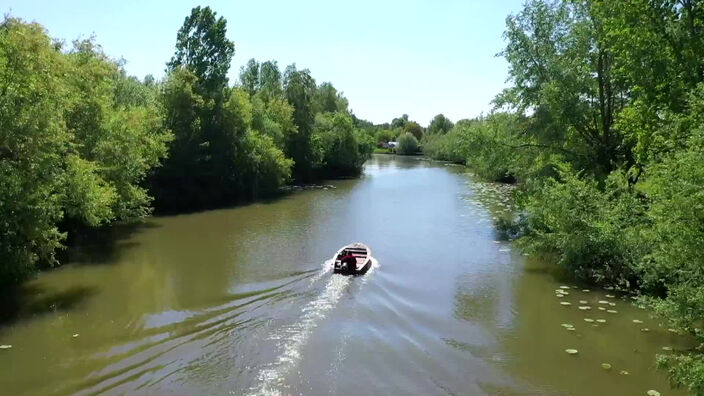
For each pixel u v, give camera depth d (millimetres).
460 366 12672
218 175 45375
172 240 27984
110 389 11250
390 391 11305
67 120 24922
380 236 29359
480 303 17500
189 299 17656
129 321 15570
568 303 17453
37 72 17656
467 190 54625
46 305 17109
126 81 39844
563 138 27953
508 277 20719
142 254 24469
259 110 55000
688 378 9781
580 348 13836
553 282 19984
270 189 51281
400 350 13531
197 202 43219
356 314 16203
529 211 23328
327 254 24531
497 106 30078
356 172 76312
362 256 23625
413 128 156875
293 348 13500
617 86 26672
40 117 17109
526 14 28531
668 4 19891
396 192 52938
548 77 27656
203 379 11734
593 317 16141
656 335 14656
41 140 17188
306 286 19172
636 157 21453
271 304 17109
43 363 12602
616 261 19172
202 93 44562
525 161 31641
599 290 18953
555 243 20578
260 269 21641
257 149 49312
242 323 15336
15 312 16422
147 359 12820
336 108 93188
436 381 11844
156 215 37438
